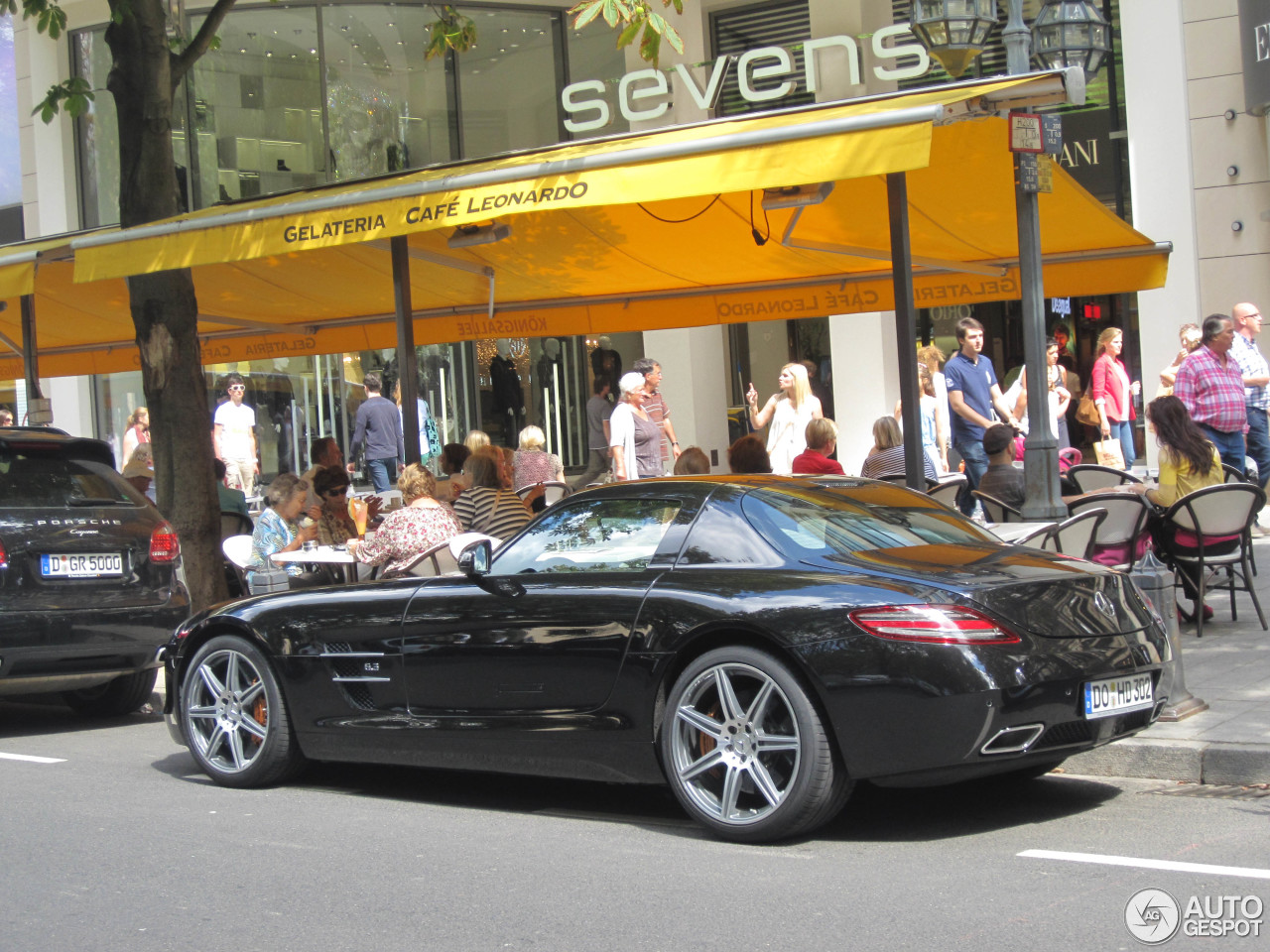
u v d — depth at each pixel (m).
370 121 21.02
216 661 7.17
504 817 6.26
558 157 8.43
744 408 20.27
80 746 8.42
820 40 17.62
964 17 8.87
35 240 11.73
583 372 21.02
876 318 17.78
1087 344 17.80
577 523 6.32
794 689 5.32
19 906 5.00
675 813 6.24
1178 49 15.60
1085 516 8.31
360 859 5.53
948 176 9.28
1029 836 5.52
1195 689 7.51
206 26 11.23
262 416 21.89
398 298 10.68
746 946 4.29
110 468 9.26
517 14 20.55
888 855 5.31
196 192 21.41
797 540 5.76
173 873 5.39
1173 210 15.77
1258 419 12.42
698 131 8.19
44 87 22.86
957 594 5.25
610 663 5.80
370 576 9.36
